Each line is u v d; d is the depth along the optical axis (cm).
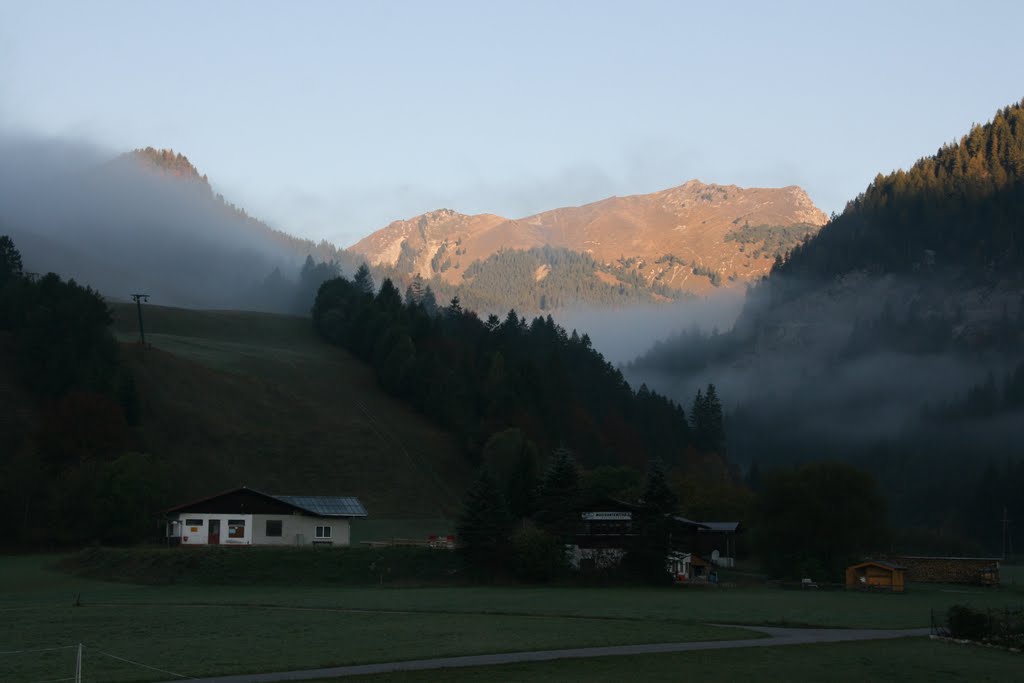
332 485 17150
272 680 4322
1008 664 5303
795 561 12131
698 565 11938
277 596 8356
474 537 10294
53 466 13625
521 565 10212
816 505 12094
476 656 5019
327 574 9806
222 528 11506
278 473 17000
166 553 9975
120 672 4456
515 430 18062
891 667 5066
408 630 6041
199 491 15388
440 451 19650
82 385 15925
